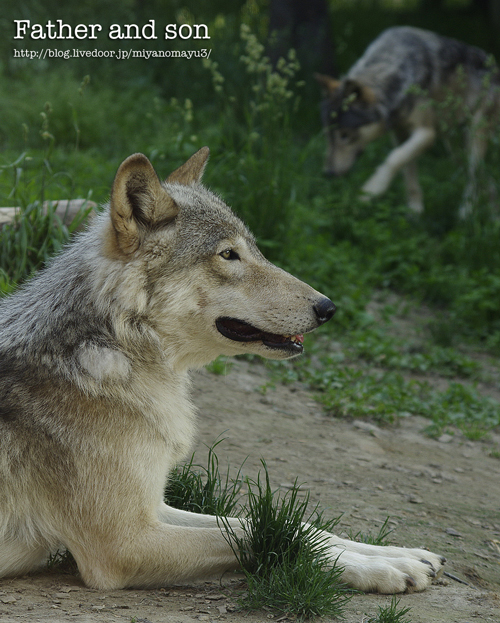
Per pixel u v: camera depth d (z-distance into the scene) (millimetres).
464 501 5082
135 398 3438
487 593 3639
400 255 10859
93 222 3975
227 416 5863
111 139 11867
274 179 8875
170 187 3932
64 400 3381
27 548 3424
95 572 3336
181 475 4211
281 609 3041
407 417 6863
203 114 13500
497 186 11312
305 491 4727
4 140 11266
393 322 9531
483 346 9531
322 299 3805
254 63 9188
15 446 3336
